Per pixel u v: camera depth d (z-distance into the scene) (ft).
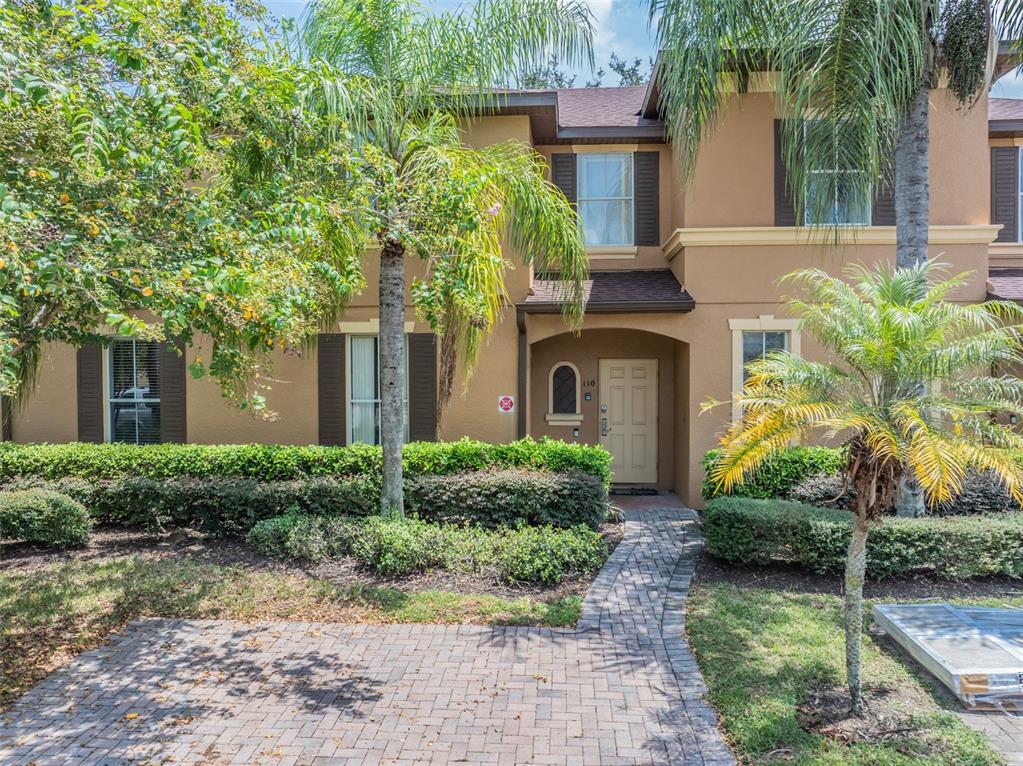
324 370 33.86
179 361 34.42
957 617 16.97
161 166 14.47
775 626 17.71
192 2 17.25
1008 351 13.19
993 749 12.04
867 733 12.54
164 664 15.71
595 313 32.71
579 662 15.81
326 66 20.25
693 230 32.42
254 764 11.83
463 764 11.88
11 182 14.42
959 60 24.31
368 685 14.71
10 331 14.82
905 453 12.19
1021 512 23.43
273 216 17.16
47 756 12.03
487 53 24.32
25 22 14.65
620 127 35.91
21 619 18.28
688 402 33.47
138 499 26.91
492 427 32.86
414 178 22.79
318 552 22.71
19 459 29.94
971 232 30.96
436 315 24.17
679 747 12.42
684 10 20.74
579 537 23.54
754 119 32.78
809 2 20.65
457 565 21.59
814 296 22.53
